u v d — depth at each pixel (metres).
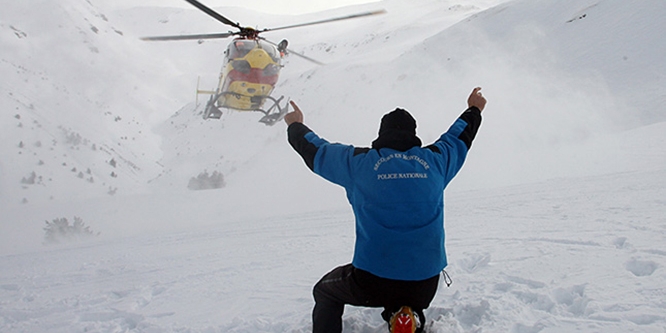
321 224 9.07
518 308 2.88
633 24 55.78
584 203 6.85
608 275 3.22
